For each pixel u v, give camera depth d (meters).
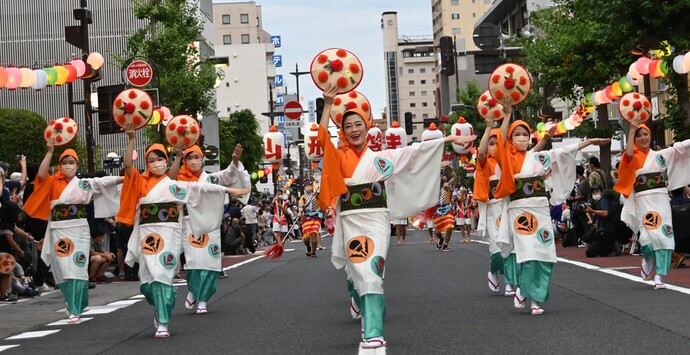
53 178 12.20
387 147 19.97
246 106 124.12
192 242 12.86
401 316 11.09
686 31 21.61
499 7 80.56
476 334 9.31
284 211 37.44
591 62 29.45
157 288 10.58
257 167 96.38
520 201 11.10
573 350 8.07
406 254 24.52
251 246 31.36
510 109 11.15
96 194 12.26
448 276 16.77
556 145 47.84
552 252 10.98
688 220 16.59
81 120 72.25
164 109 23.62
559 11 33.84
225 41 140.50
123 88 22.09
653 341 8.37
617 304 11.25
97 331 11.20
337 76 8.85
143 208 10.98
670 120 24.56
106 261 19.30
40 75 14.39
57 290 18.03
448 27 140.12
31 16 72.69
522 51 37.00
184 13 36.50
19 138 65.94
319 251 30.52
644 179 13.05
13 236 16.17
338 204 8.87
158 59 35.50
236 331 10.47
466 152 18.02
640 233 13.13
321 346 9.00
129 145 10.95
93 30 71.81
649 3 21.12
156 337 10.34
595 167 24.72
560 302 11.77
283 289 15.70
